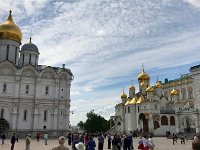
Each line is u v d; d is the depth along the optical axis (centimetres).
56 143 5331
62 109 7925
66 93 8081
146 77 10169
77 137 2542
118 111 10231
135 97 9638
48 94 7862
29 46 8444
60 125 7806
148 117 8619
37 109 7625
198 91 8519
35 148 4019
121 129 9869
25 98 7588
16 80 7600
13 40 8094
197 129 7975
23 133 7350
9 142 5456
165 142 5722
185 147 4309
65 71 8162
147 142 2855
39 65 8706
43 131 7562
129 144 3244
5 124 7156
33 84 7781
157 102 8825
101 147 3162
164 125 8681
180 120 8481
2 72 7519
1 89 7425
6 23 8144
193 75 8781
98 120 12594
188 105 10069
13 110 7406
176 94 10262
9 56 7981
